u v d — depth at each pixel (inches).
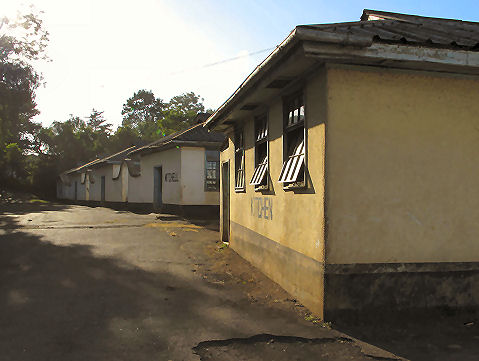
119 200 922.7
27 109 983.0
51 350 141.9
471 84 187.2
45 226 463.8
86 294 210.8
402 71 178.5
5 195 1170.6
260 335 159.5
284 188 220.8
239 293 221.9
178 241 387.9
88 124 2488.9
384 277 175.5
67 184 1508.4
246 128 312.7
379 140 176.6
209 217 656.4
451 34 187.0
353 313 172.4
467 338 160.4
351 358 140.6
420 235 179.8
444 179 183.3
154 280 243.9
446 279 181.6
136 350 143.9
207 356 140.7
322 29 155.0
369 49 156.3
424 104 181.6
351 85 173.9
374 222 175.3
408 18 255.9
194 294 218.1
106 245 349.1
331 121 171.6
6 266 265.1
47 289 217.3
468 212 185.5
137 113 2787.9
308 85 190.2
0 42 810.2
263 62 193.9
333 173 171.8
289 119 223.8
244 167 318.0
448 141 184.2
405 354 144.3
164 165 711.1
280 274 231.9
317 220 179.2
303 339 155.9
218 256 326.6
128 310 187.9
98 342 150.0
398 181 178.4
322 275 173.0
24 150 1579.7
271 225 249.9
